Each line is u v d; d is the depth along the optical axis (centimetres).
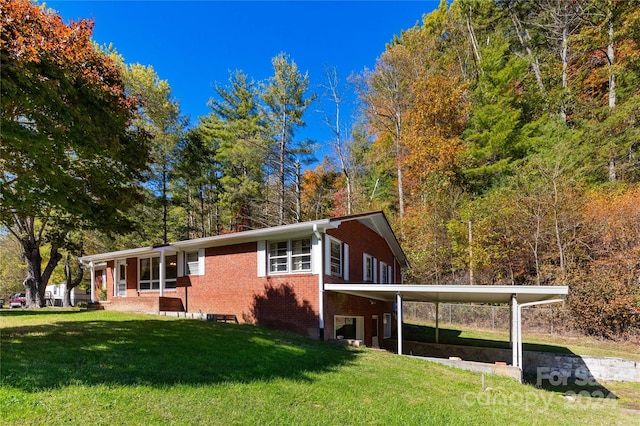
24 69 668
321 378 689
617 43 2033
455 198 2278
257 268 1364
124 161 956
